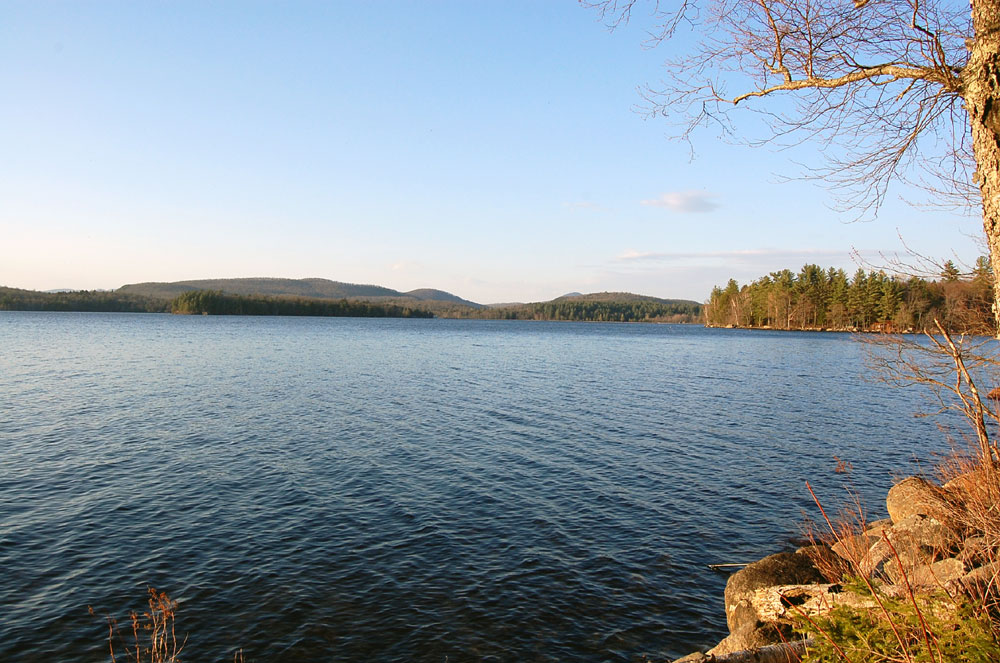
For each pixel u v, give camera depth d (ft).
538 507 44.52
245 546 36.63
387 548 36.83
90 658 25.44
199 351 183.83
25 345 193.16
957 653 13.08
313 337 283.59
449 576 33.40
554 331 463.83
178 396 93.20
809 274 351.67
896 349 26.13
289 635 27.53
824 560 29.25
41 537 37.09
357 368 143.95
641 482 51.29
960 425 78.95
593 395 103.55
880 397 105.81
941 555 24.04
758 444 66.64
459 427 73.00
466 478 51.39
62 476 49.52
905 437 71.67
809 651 16.08
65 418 73.67
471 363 165.17
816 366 170.71
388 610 29.78
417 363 161.48
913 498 32.42
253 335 286.25
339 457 57.47
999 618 14.76
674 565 35.35
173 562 34.27
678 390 112.47
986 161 14.25
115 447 59.52
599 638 27.89
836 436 71.77
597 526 41.09
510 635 27.96
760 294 464.24
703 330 527.81
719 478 52.90
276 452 58.90
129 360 150.20
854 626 15.17
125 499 44.24
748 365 172.04
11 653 25.48
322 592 31.35
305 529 39.45
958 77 17.39
